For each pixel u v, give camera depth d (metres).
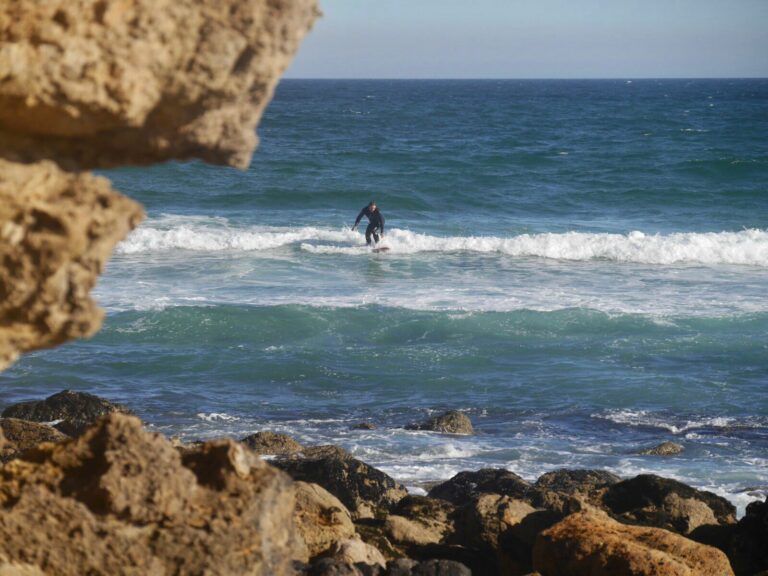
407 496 37.56
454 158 175.38
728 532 32.81
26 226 14.20
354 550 25.97
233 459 17.75
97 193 14.84
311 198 132.25
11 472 17.50
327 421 53.09
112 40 14.20
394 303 75.75
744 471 45.50
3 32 13.67
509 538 30.89
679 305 76.00
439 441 49.78
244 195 131.50
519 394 58.12
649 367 62.56
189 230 104.06
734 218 125.94
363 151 183.12
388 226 117.69
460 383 60.09
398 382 60.28
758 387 59.03
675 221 124.19
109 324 69.06
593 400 57.03
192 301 75.56
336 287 82.19
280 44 15.50
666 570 24.22
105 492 16.67
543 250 98.81
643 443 50.09
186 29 14.67
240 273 87.44
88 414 49.94
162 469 17.05
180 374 61.00
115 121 14.72
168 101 15.06
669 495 35.28
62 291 14.55
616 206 134.12
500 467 45.88
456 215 127.31
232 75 15.29
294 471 39.25
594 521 26.95
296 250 99.12
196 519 16.95
